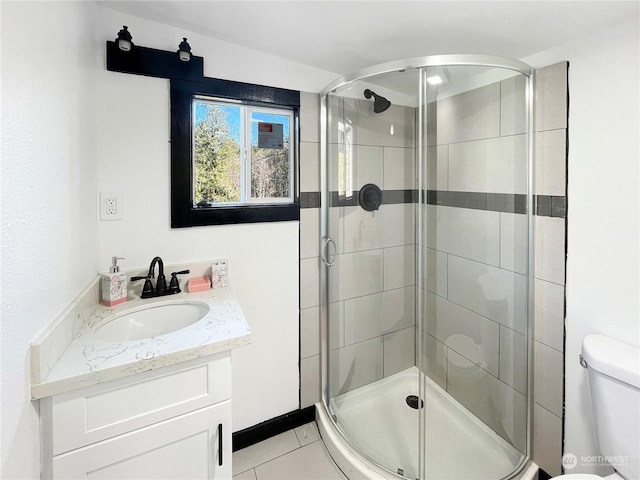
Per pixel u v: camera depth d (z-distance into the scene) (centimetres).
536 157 143
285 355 181
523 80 143
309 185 179
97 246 130
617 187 117
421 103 172
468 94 160
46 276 85
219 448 104
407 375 192
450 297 182
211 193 158
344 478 153
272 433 180
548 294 142
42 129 83
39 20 81
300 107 173
